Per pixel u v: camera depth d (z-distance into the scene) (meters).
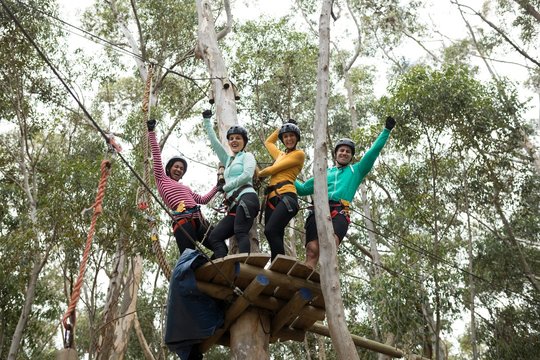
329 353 15.91
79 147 14.42
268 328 5.43
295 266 5.08
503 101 11.66
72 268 11.59
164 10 16.75
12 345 10.92
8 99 13.80
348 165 5.93
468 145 11.55
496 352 11.75
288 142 5.69
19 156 14.52
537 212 13.06
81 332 17.20
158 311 16.97
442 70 11.87
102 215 10.84
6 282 11.66
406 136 11.48
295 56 15.49
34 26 13.77
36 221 11.38
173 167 6.23
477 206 12.52
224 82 7.91
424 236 11.36
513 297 12.16
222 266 4.92
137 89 16.98
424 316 10.20
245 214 5.25
